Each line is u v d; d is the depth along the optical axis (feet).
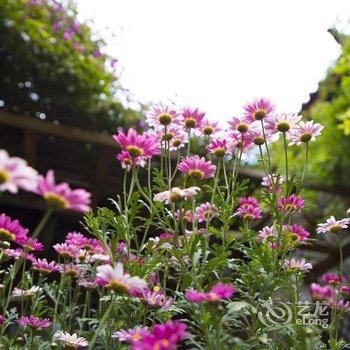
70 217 6.42
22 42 6.01
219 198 2.51
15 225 1.97
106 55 6.49
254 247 2.36
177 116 2.46
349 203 6.57
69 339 2.16
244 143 2.58
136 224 4.17
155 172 2.43
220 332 1.79
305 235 2.48
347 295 2.66
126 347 2.05
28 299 2.61
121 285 1.64
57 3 6.46
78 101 6.09
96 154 6.10
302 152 6.68
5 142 6.00
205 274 2.14
